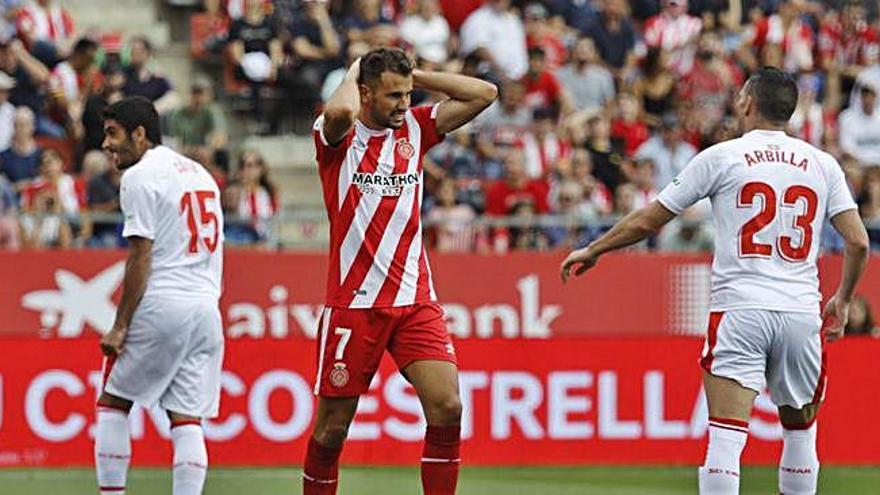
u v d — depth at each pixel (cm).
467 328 4538
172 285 2875
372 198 2623
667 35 6062
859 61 6197
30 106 5394
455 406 2622
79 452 3881
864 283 4525
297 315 4431
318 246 4784
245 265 4409
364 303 2633
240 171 4981
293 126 5891
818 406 2708
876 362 4038
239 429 3906
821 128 5847
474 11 6006
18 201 4988
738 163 2605
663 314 4603
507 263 4553
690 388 4034
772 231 2595
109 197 4906
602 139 5416
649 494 3625
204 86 5478
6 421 3856
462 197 5062
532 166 5350
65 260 4388
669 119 5716
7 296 4366
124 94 5422
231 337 3922
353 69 2592
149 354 2872
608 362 4019
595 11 6053
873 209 5206
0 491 3581
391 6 5941
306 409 3928
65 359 3878
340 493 3588
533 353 4000
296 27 5791
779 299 2588
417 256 2659
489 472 3912
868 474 3938
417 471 3900
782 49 6097
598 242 2675
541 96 5656
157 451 3881
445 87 2659
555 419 4006
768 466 3997
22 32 5547
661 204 2630
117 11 6231
